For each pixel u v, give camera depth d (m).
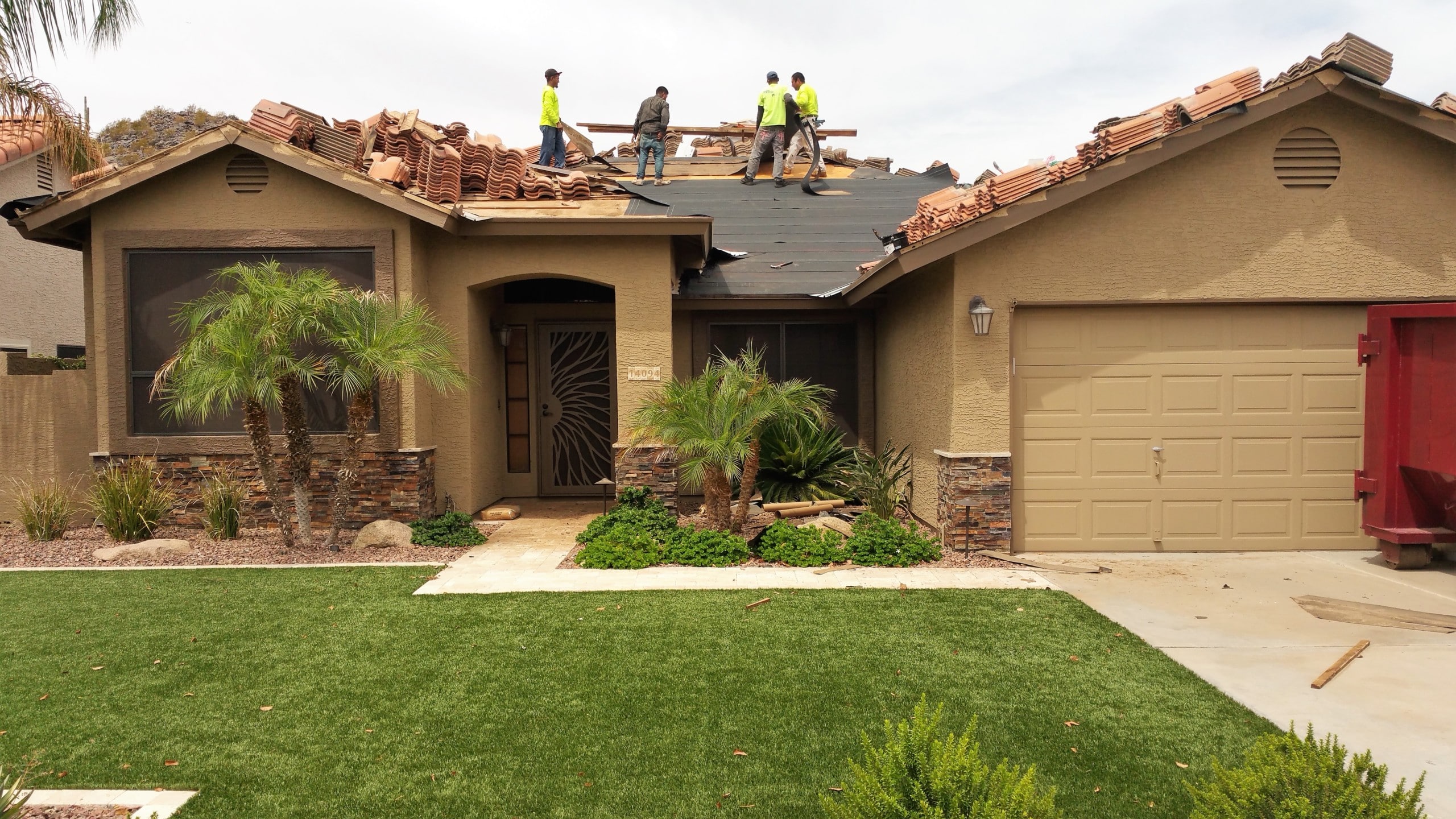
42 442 11.09
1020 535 9.30
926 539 9.30
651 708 5.25
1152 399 9.23
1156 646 6.34
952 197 10.73
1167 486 9.24
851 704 5.29
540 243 10.98
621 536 9.11
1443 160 8.92
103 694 5.50
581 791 4.30
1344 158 8.93
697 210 16.27
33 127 10.41
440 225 10.06
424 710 5.25
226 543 9.79
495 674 5.80
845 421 13.04
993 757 4.62
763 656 6.10
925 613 7.10
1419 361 8.29
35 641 6.48
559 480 13.43
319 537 10.02
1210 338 9.20
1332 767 3.19
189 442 10.31
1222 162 8.94
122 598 7.60
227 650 6.30
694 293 12.19
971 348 9.02
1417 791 3.10
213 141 9.95
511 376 13.33
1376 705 5.27
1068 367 9.22
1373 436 8.70
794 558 8.84
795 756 4.64
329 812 4.11
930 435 10.03
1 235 14.04
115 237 10.16
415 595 7.70
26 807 4.11
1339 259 8.98
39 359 12.16
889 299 12.07
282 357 8.67
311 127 11.10
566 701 5.36
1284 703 5.31
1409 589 7.83
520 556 9.28
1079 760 4.59
